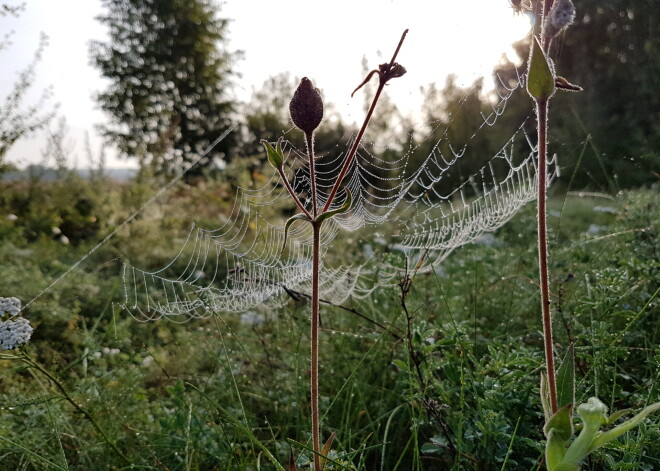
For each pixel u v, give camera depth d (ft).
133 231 2.78
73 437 0.99
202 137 12.31
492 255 1.76
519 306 1.40
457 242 1.68
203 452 0.96
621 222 1.68
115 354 1.32
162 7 12.32
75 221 3.53
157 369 1.37
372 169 2.81
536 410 0.91
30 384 1.22
